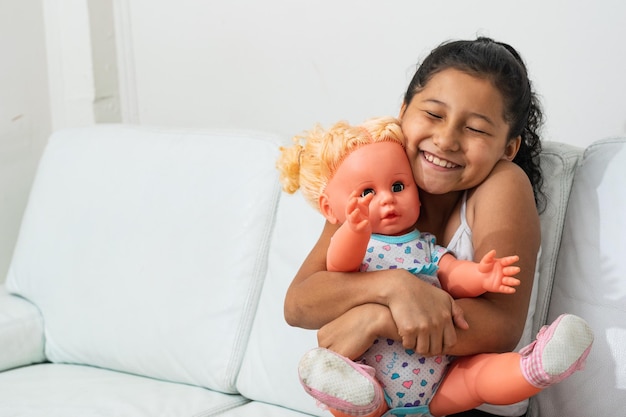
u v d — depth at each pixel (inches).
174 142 67.5
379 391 38.7
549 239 51.7
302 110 80.4
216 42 85.4
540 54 64.9
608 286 48.1
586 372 47.8
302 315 43.1
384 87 73.9
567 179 52.2
